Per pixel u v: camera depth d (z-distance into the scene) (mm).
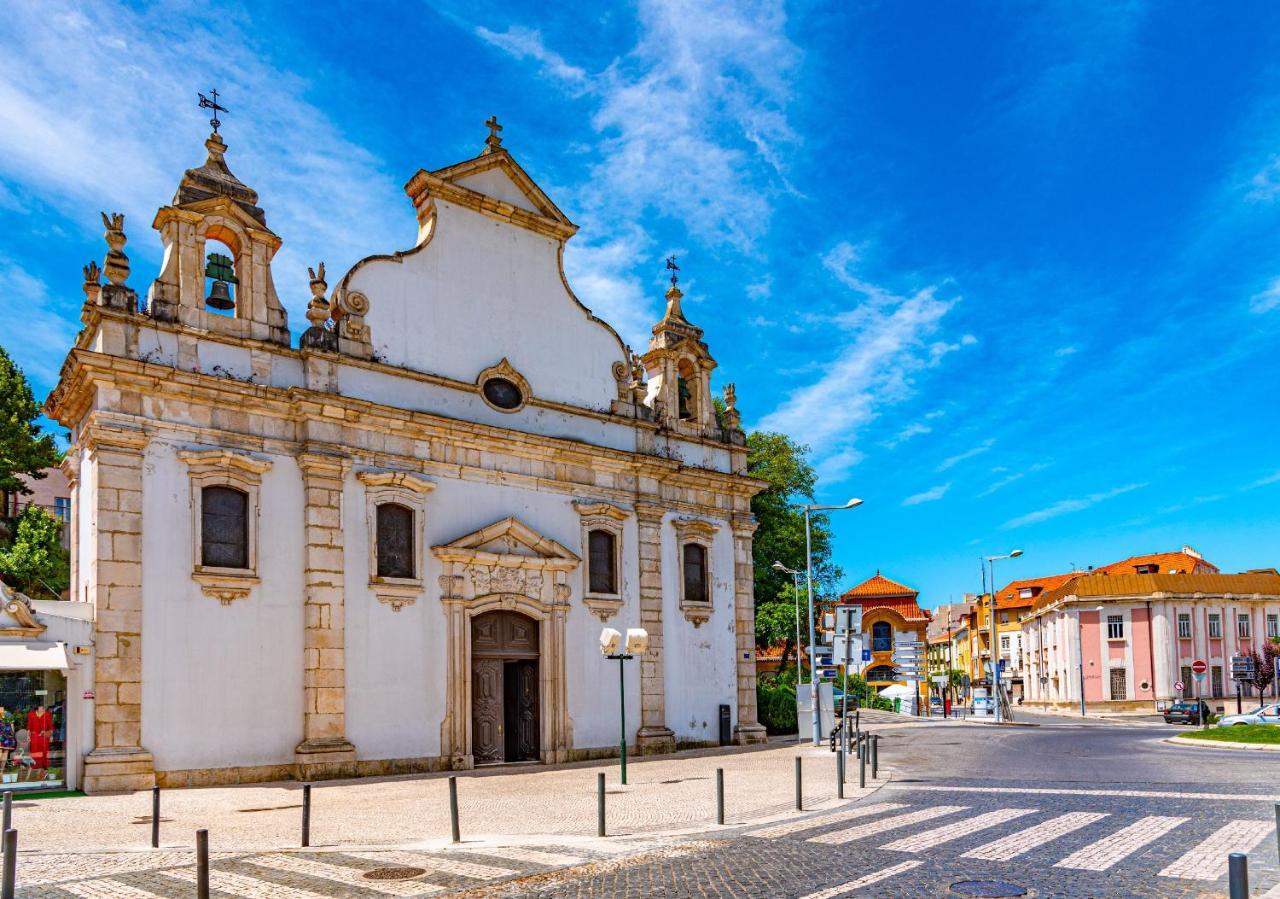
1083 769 23109
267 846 13898
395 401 26812
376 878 11469
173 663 22125
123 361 21969
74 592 25766
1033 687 88250
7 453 34375
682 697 32938
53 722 20734
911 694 69688
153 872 11930
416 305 27844
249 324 24578
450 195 29078
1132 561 90500
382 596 25547
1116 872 10984
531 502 29391
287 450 24609
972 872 11094
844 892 10266
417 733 25719
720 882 10922
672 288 36312
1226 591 74688
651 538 32562
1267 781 19562
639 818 16203
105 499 21641
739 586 35656
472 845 13703
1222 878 10641
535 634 29109
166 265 23750
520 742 28859
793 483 57469
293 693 23844
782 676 53312
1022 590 99875
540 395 30516
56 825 16328
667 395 34781
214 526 23359
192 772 22000
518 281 30562
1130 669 73562
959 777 21531
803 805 17391
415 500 26562
